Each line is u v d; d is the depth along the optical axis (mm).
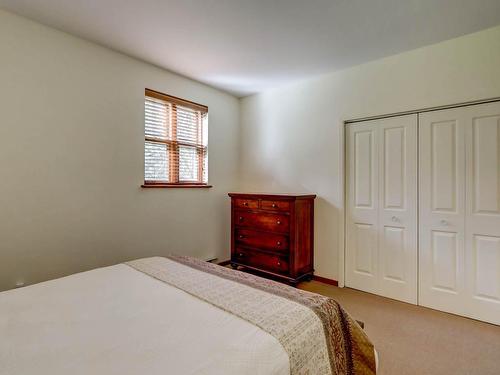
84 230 2496
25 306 1226
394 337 2090
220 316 1128
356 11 2045
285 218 3004
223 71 3145
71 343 950
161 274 1641
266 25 2238
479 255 2350
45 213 2275
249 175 3939
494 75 2240
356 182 3033
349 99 3021
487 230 2312
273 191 3678
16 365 838
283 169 3582
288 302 1267
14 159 2125
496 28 2230
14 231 2131
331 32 2334
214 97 3688
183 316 1129
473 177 2375
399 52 2676
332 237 3150
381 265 2863
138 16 2129
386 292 2826
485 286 2322
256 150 3869
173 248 3221
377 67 2834
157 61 2904
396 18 2127
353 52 2680
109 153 2658
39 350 913
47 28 2270
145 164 3012
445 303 2506
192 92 3408
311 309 1214
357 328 1319
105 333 1009
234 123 3967
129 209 2816
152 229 3016
